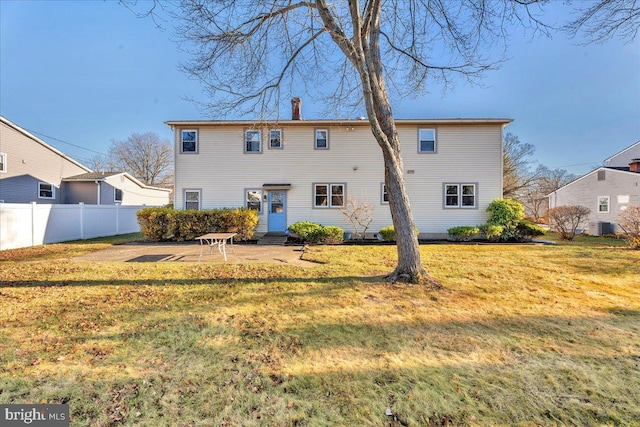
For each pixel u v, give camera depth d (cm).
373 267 677
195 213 1195
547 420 198
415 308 410
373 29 570
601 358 277
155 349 291
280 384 236
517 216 1234
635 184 1691
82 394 221
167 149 3919
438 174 1324
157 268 660
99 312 390
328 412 204
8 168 1502
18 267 670
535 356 280
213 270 642
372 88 554
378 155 1339
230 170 1339
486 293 478
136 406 208
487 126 1321
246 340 313
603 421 197
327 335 326
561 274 606
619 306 417
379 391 227
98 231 1417
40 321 358
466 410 207
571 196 2114
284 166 1344
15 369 251
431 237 1320
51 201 1766
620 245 1095
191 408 207
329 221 1342
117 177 2083
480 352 289
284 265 700
